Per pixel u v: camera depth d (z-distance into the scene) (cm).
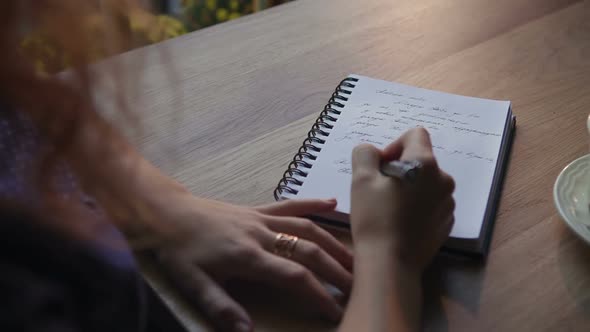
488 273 67
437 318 63
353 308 60
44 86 49
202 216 69
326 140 82
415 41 106
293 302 64
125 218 64
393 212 64
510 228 72
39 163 49
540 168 81
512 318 63
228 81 97
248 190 78
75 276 46
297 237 68
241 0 173
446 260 69
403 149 70
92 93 51
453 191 68
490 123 84
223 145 85
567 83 96
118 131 60
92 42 52
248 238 67
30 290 41
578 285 66
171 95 93
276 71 99
